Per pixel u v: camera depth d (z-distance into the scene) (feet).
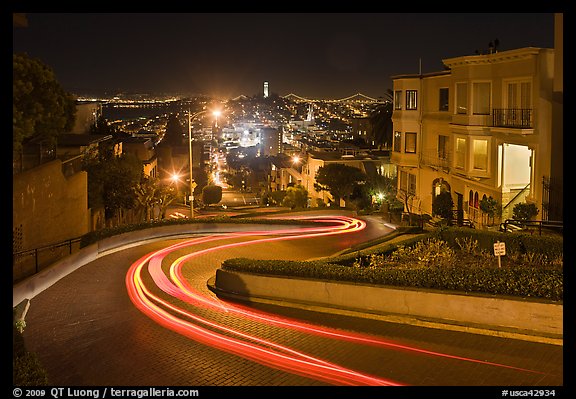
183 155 306.55
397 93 135.03
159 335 42.73
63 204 79.46
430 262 58.54
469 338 39.14
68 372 35.86
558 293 39.14
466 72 104.42
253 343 40.34
